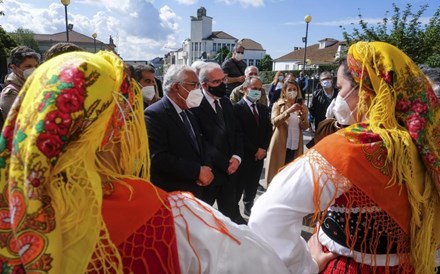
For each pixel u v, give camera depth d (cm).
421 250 129
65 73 76
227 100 400
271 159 498
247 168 478
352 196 125
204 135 365
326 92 663
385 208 125
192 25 7731
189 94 309
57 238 74
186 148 311
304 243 139
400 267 131
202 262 94
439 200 132
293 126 510
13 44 3262
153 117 303
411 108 126
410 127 125
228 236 101
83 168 79
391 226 127
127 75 92
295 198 127
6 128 79
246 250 102
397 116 130
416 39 1723
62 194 76
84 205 78
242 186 459
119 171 96
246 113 462
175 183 308
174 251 89
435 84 190
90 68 78
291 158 516
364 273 131
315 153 129
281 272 107
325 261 141
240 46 721
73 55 82
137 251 86
